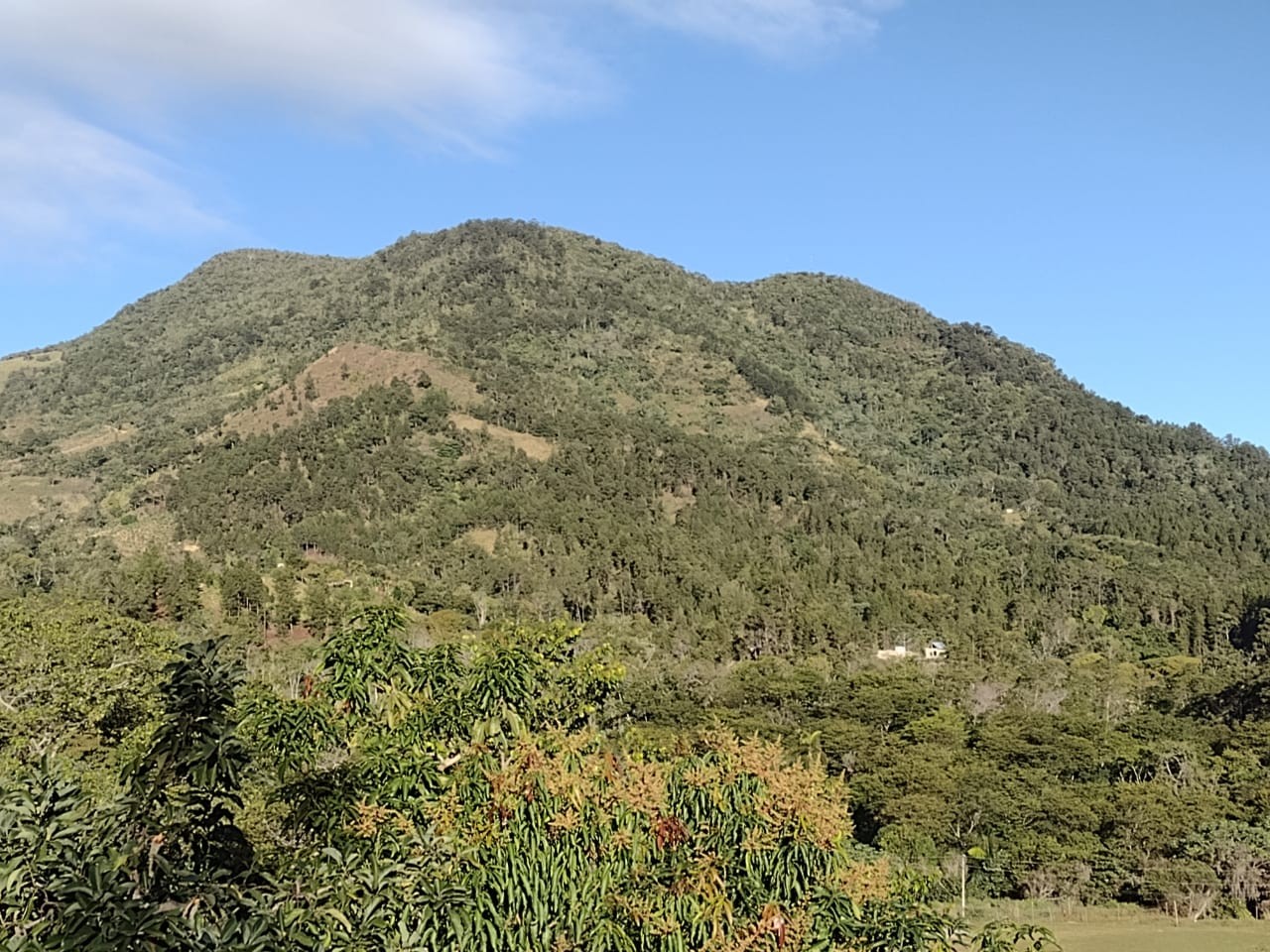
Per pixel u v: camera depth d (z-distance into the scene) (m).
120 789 6.41
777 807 6.11
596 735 6.56
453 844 5.33
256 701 6.16
